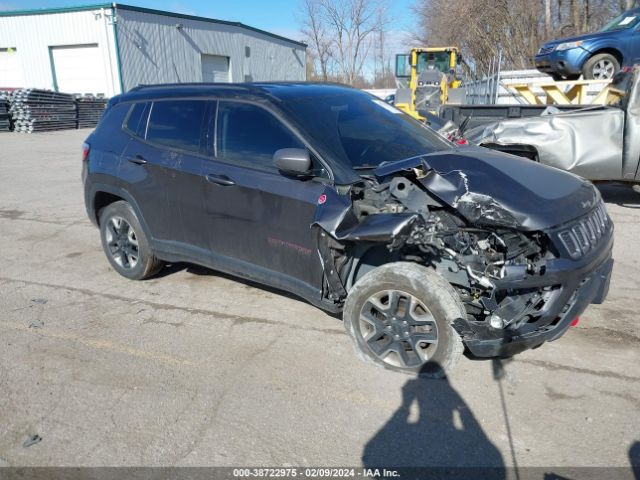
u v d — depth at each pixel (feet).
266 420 10.25
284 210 12.33
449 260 11.15
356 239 10.63
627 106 22.33
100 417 10.44
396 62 68.90
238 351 12.80
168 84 16.35
